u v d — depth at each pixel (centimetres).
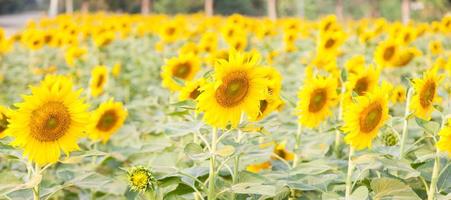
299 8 4138
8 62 860
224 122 229
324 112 287
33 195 241
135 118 408
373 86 298
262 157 276
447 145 236
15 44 1049
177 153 325
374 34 796
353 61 398
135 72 718
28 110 220
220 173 267
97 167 352
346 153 335
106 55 872
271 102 260
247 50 892
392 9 3619
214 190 244
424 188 276
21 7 5059
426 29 861
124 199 315
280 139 334
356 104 238
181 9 3734
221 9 3894
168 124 259
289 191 272
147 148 294
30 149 222
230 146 237
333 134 325
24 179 264
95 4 3953
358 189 238
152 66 779
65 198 342
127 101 544
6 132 220
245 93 229
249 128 242
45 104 222
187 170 254
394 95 378
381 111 243
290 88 520
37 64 837
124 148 333
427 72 259
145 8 2955
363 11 4053
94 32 934
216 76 224
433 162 269
